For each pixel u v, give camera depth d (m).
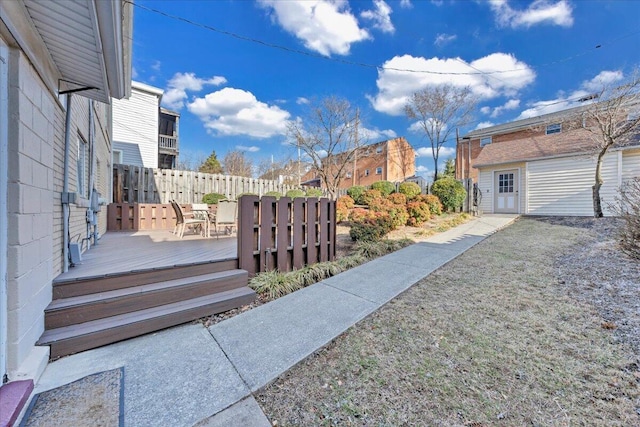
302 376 1.99
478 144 17.59
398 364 2.11
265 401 1.75
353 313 2.94
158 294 2.79
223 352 2.24
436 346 2.33
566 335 2.39
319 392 1.83
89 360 2.10
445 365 2.08
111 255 3.76
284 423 1.58
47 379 1.86
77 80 2.96
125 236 6.18
